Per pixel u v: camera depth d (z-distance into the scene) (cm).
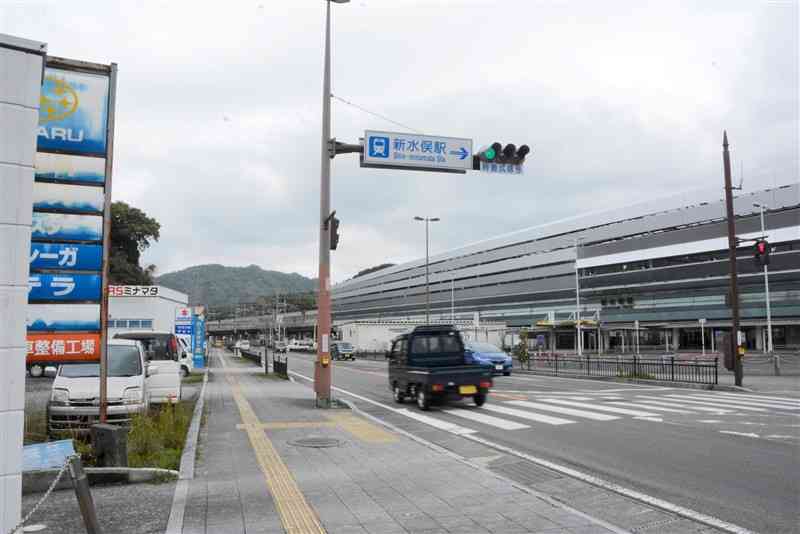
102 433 780
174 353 2197
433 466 848
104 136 861
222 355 8188
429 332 1766
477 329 4778
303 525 581
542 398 1797
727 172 2302
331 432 1160
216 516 613
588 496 709
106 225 852
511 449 1002
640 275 6925
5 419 404
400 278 12181
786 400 1711
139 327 4016
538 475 818
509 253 9112
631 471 820
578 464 873
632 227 7188
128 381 1144
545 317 8256
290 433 1149
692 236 6419
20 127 421
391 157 1644
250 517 609
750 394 1922
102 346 838
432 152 1662
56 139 841
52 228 832
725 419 1295
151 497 689
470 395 1577
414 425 1302
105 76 867
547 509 631
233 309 15188
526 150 1688
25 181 421
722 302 6047
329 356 1616
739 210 6025
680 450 954
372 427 1224
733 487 726
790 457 891
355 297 14338
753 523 595
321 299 1633
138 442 936
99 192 855
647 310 6819
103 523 591
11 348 409
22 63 426
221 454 943
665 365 2569
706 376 2534
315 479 773
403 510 631
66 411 1082
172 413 1193
